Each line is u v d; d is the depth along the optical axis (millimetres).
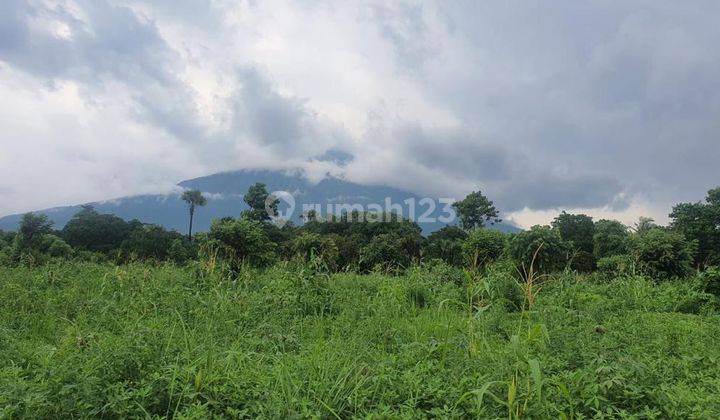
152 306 9352
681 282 13234
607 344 5980
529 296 9578
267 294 10078
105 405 4000
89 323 8344
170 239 56062
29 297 9602
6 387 4234
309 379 4719
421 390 4590
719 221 43688
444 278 14312
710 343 7223
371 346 6750
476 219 69438
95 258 23953
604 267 19375
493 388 4488
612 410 4176
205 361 4984
